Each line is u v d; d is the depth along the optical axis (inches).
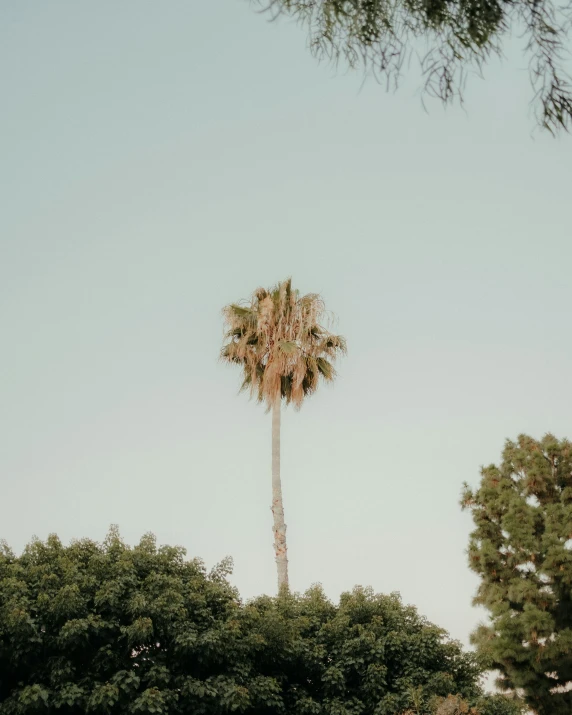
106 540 846.5
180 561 848.3
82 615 715.4
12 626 676.7
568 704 847.7
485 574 927.7
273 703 756.0
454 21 170.4
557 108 169.2
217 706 722.8
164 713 686.5
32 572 752.3
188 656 738.8
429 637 854.5
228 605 794.2
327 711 799.1
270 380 1126.4
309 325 1138.7
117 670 711.1
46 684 694.5
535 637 839.7
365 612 900.0
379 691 823.7
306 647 834.2
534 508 923.4
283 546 1110.4
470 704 810.8
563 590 864.3
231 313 1159.0
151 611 726.5
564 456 948.0
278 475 1137.4
